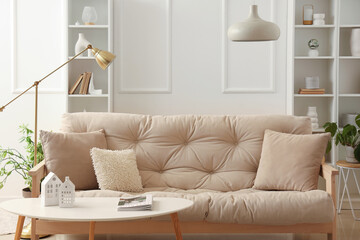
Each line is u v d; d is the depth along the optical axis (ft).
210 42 21.18
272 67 21.24
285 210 16.02
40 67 21.21
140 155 18.43
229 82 21.29
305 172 17.38
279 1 21.12
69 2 20.63
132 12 21.08
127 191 17.43
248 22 15.88
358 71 21.62
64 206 14.33
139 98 21.27
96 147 17.97
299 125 18.58
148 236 18.42
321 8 21.44
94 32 21.29
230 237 18.25
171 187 18.10
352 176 21.71
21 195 21.27
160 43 21.17
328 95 20.70
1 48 21.12
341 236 17.89
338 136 19.86
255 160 18.29
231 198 16.28
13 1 21.01
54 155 17.51
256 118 18.79
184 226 16.35
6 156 21.22
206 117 18.90
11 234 18.02
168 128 18.66
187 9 21.12
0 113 21.22
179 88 21.29
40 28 21.16
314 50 20.89
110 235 18.49
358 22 21.50
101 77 21.36
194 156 18.43
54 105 21.30
